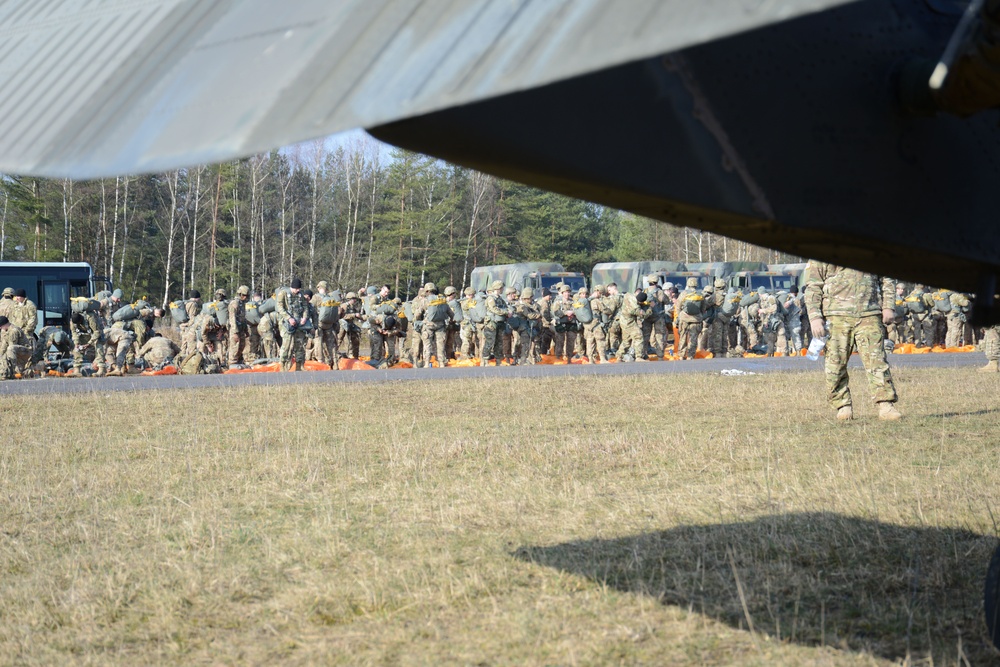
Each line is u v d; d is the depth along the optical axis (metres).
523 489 7.14
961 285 3.74
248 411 12.75
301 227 69.25
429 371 20.47
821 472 7.65
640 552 5.35
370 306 26.34
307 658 3.96
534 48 1.47
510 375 18.61
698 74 2.51
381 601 4.60
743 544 5.42
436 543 5.64
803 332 32.03
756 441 9.47
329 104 1.57
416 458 8.66
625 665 3.79
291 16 1.89
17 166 1.83
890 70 2.97
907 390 14.54
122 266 61.75
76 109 1.96
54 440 10.09
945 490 6.81
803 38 2.80
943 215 3.15
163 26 2.15
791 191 2.73
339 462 8.52
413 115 1.46
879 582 4.73
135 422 11.63
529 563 5.21
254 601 4.73
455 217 70.31
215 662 3.95
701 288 40.81
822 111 2.81
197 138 1.63
